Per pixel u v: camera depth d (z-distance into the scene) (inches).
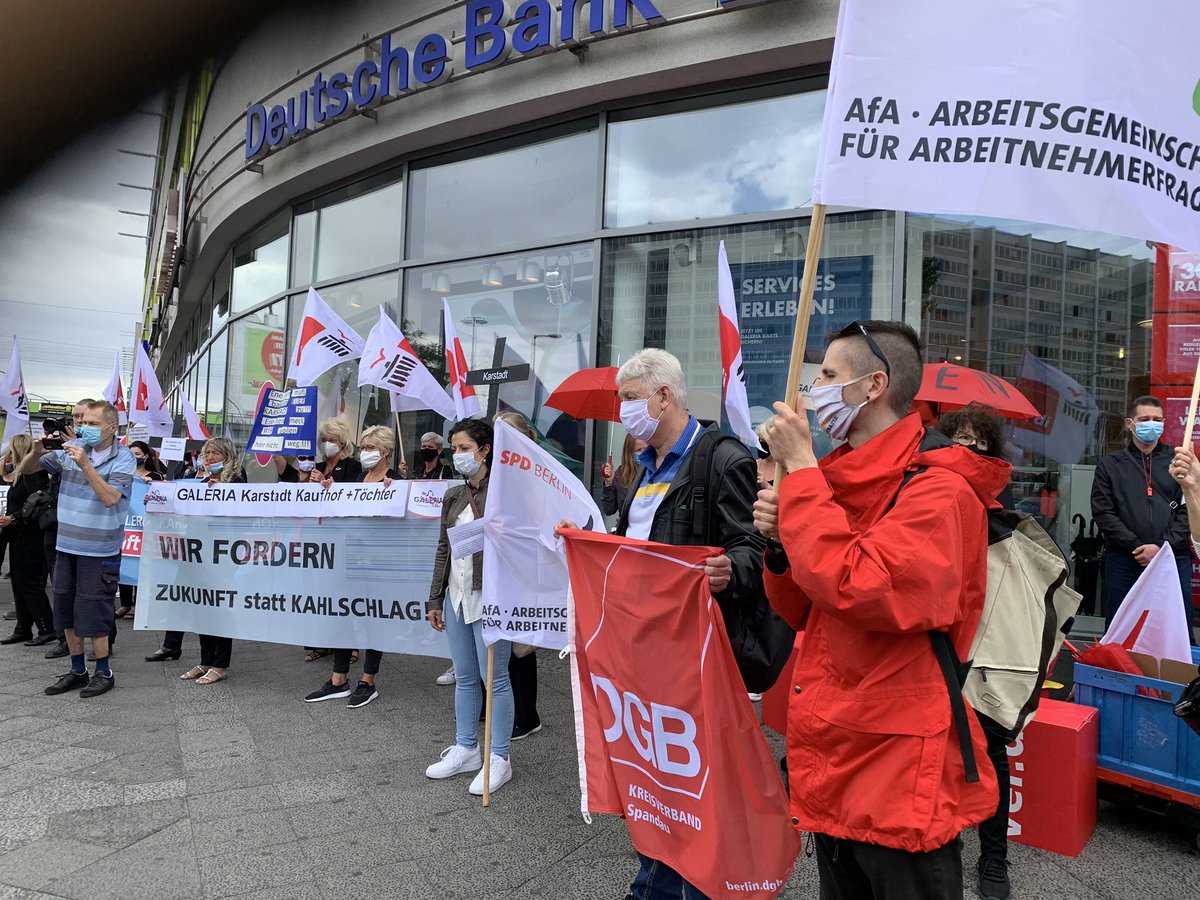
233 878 112.1
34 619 254.1
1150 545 171.3
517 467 128.9
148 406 350.9
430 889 109.7
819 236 69.7
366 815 132.1
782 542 63.2
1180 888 110.7
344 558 193.5
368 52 315.9
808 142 245.4
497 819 131.2
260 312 425.7
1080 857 119.9
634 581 87.4
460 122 295.3
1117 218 68.4
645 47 251.4
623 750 89.0
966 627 63.4
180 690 203.3
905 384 67.9
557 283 288.5
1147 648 138.6
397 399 223.8
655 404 96.0
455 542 138.4
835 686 64.4
